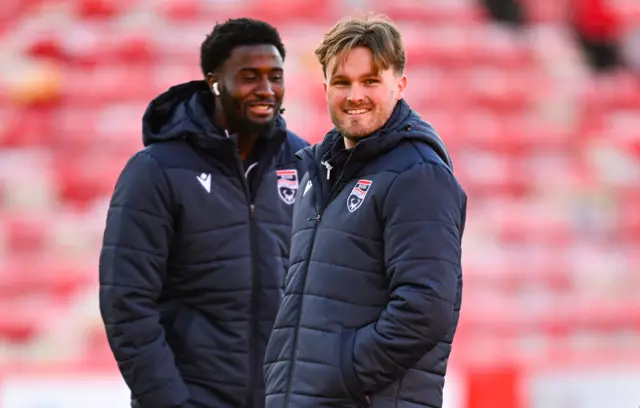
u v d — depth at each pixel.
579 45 52.62
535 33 52.38
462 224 9.18
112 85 46.22
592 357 25.67
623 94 48.50
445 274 8.55
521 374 20.81
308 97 44.31
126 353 10.93
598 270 36.62
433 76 48.97
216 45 11.55
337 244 9.03
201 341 11.27
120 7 51.28
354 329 8.86
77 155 43.53
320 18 51.25
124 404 20.44
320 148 9.63
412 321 8.45
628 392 21.00
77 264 36.66
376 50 8.88
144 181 11.20
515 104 47.47
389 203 8.80
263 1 51.38
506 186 42.69
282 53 11.85
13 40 48.44
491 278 36.19
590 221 40.62
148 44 48.22
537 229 39.31
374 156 9.09
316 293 9.05
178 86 11.88
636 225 40.22
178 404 10.84
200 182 11.34
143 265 11.05
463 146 44.91
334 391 8.77
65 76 46.41
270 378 9.32
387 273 8.81
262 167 11.81
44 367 22.23
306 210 9.50
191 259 11.34
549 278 36.34
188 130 11.34
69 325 32.62
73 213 39.47
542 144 45.03
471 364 21.62
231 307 11.32
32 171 41.78
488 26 52.12
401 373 8.72
